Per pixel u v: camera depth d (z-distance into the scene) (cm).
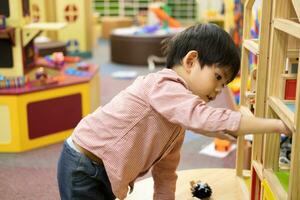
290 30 76
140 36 414
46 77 214
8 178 179
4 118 203
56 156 202
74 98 221
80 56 460
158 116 90
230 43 89
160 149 94
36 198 163
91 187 97
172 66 94
